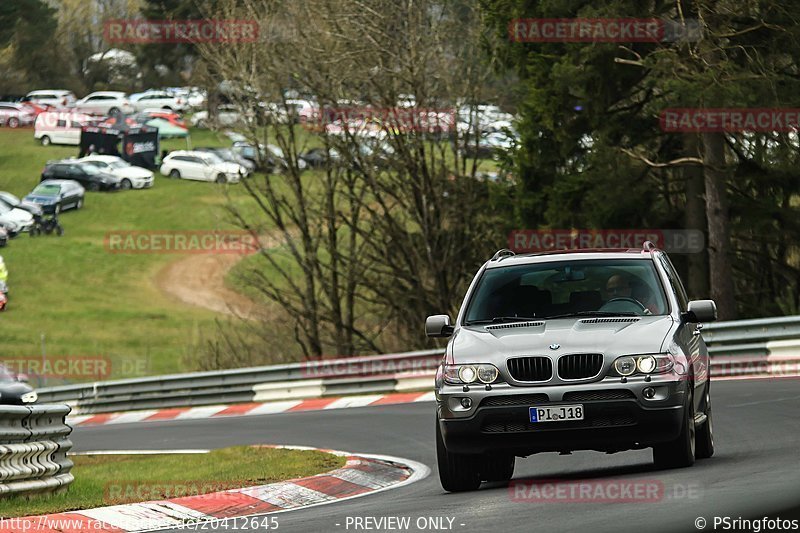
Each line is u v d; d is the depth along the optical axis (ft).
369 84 386.11
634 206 347.97
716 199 331.98
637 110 349.00
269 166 426.51
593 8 336.08
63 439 125.70
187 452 189.98
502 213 385.09
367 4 379.35
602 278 110.63
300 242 453.58
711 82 306.76
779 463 102.06
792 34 309.63
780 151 328.90
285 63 398.62
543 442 99.45
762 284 382.01
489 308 110.32
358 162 403.34
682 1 323.98
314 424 217.36
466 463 105.19
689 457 103.35
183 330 598.34
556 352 99.96
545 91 347.36
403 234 417.69
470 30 386.11
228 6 424.46
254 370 292.61
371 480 132.36
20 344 584.40
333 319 433.07
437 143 402.52
